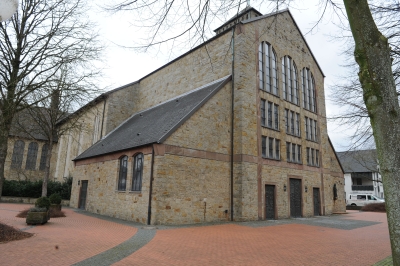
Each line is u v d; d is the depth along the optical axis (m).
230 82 19.61
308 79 27.03
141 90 29.77
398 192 3.52
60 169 34.53
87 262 7.27
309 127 25.69
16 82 10.44
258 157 19.16
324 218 21.80
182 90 24.22
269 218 19.28
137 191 16.36
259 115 19.92
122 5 5.85
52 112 18.75
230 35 20.56
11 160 33.41
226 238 11.48
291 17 25.55
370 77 3.86
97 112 28.14
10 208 20.47
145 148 16.20
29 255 7.71
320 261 8.21
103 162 20.83
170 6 6.06
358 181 54.66
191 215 15.84
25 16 11.42
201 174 16.72
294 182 22.34
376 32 3.96
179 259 7.91
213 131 17.86
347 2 4.18
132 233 11.96
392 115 3.71
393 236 3.50
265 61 21.75
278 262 7.96
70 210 21.92
